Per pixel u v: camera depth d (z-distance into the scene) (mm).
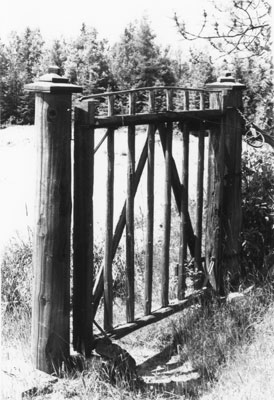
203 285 5238
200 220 5105
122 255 6102
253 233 5602
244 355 4316
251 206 5676
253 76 5012
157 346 4766
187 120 4828
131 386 4098
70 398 3871
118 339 4719
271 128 5324
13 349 4398
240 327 4695
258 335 4539
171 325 4938
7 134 13602
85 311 4168
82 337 4207
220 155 5242
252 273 5594
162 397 4039
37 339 4078
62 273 4012
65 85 3848
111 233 4273
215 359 4406
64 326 4066
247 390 3918
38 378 4008
